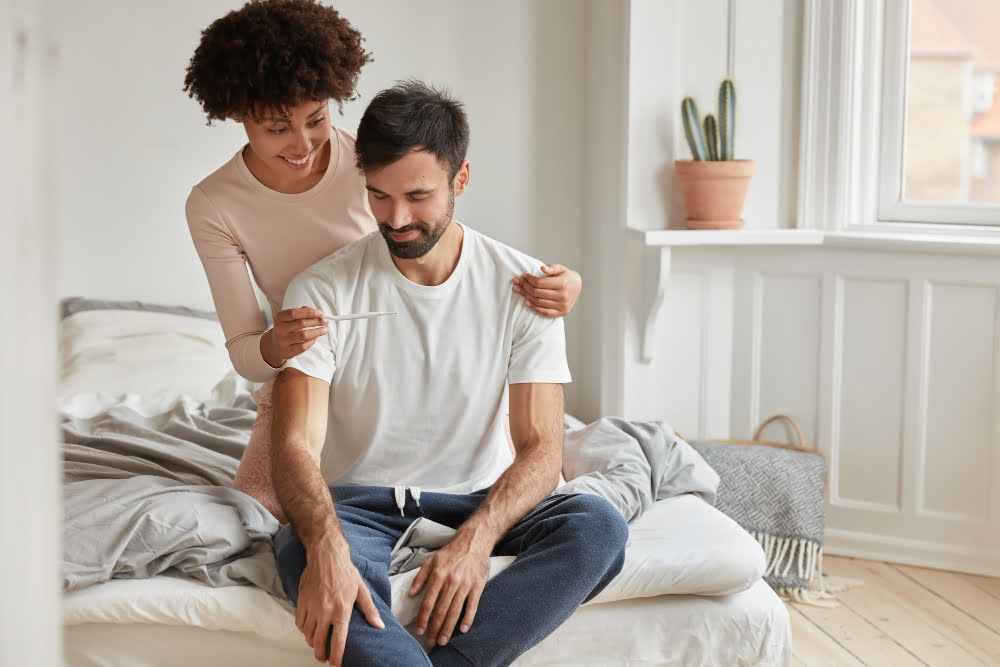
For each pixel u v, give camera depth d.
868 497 2.89
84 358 2.90
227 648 1.68
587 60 3.30
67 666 1.63
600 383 3.27
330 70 1.72
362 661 1.50
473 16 3.26
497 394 1.92
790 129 2.92
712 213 2.79
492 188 3.35
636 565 1.75
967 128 2.89
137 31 3.19
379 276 1.88
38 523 0.40
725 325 3.01
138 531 1.69
